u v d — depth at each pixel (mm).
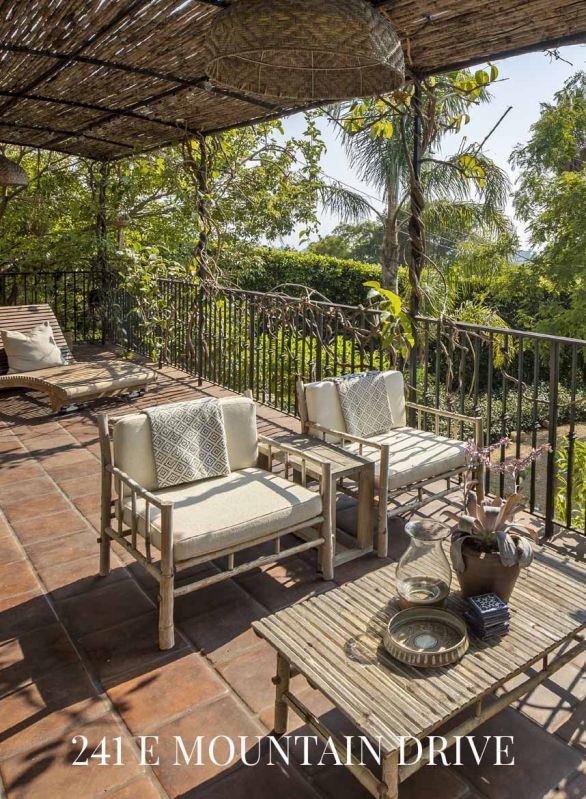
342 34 2365
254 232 11188
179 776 1811
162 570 2330
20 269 10133
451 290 10672
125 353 8102
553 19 3188
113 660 2305
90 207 9008
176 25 3787
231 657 2328
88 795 1743
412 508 3256
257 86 3174
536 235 12320
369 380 3641
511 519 1928
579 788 1775
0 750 1891
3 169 6430
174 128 6402
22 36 4020
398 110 4289
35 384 5594
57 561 3010
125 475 2594
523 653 1721
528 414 9438
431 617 1853
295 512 2666
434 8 3123
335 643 1773
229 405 3027
